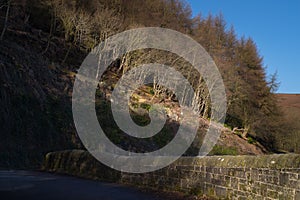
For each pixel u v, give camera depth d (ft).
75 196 27.91
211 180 29.19
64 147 74.08
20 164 61.77
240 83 140.87
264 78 153.28
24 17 116.47
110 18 124.98
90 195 29.04
